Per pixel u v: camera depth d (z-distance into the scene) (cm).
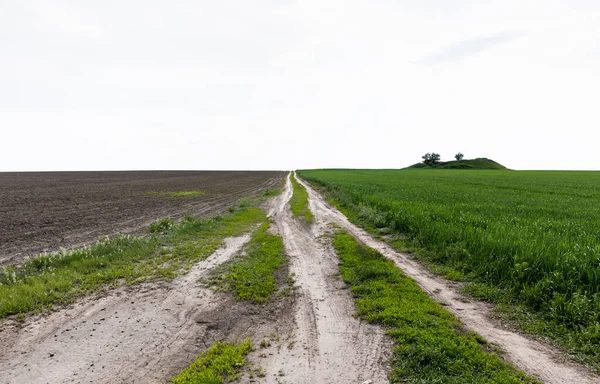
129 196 3134
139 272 889
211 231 1426
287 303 702
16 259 1035
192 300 721
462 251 920
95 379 454
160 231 1446
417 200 2031
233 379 446
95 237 1347
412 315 600
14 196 3061
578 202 1981
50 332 579
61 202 2594
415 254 1030
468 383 418
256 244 1210
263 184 5062
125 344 543
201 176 8150
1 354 514
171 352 521
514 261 749
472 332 539
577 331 535
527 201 2014
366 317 614
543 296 632
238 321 627
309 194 3150
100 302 706
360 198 2270
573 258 700
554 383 423
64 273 844
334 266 948
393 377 439
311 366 471
